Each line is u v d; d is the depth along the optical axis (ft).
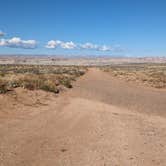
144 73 200.23
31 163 24.71
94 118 43.29
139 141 32.42
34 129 36.45
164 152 28.96
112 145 30.37
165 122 46.70
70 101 62.08
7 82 66.90
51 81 84.58
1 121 39.52
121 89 102.73
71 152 27.86
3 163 24.25
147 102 72.64
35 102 56.49
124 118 45.55
